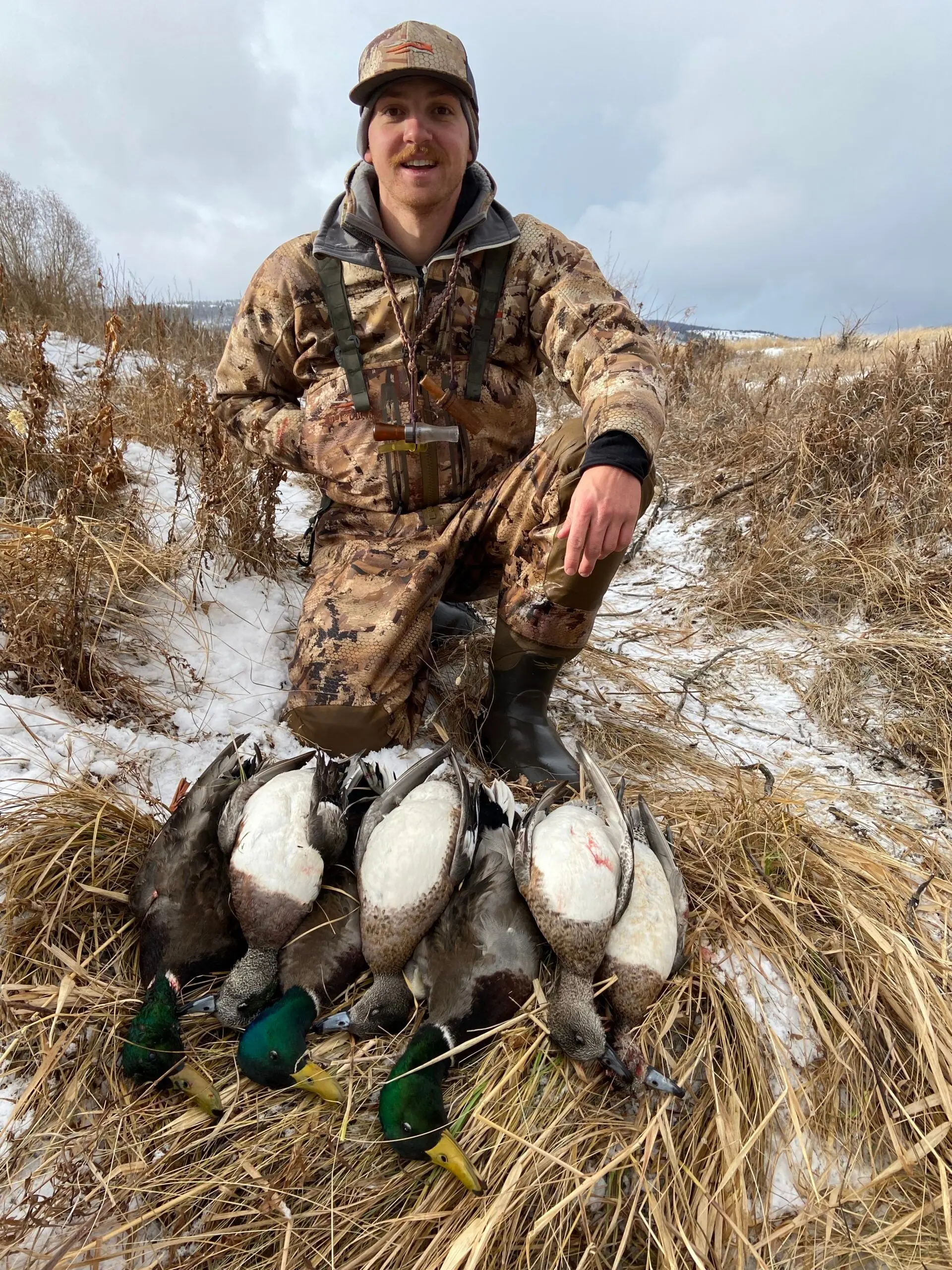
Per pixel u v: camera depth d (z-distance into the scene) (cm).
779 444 546
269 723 299
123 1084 173
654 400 240
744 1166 171
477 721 307
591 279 275
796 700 358
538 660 280
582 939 191
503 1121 174
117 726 270
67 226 809
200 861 207
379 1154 169
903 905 229
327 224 282
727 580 443
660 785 292
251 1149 167
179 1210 158
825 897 227
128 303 743
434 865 202
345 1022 190
